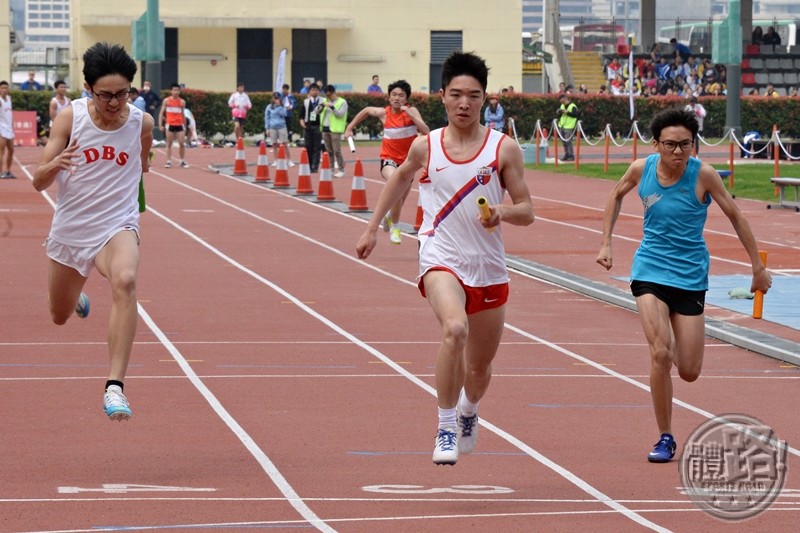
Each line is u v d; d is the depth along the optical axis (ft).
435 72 325.62
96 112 45.91
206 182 177.47
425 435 49.90
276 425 51.21
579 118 290.15
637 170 48.62
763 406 56.18
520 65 325.21
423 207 42.65
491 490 42.11
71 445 47.50
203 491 41.34
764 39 340.39
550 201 157.07
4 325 72.74
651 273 47.42
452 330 39.93
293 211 140.77
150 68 250.37
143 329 72.49
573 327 75.66
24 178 175.52
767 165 208.64
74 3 321.32
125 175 46.42
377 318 77.36
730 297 85.15
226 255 105.09
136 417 52.16
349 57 322.14
